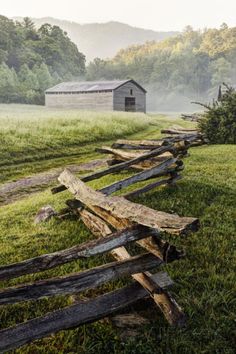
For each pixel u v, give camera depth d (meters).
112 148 11.87
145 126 31.86
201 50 195.88
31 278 5.00
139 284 4.00
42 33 171.62
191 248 5.90
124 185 7.48
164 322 4.09
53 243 6.09
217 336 3.95
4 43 136.38
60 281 3.27
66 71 157.50
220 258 5.62
